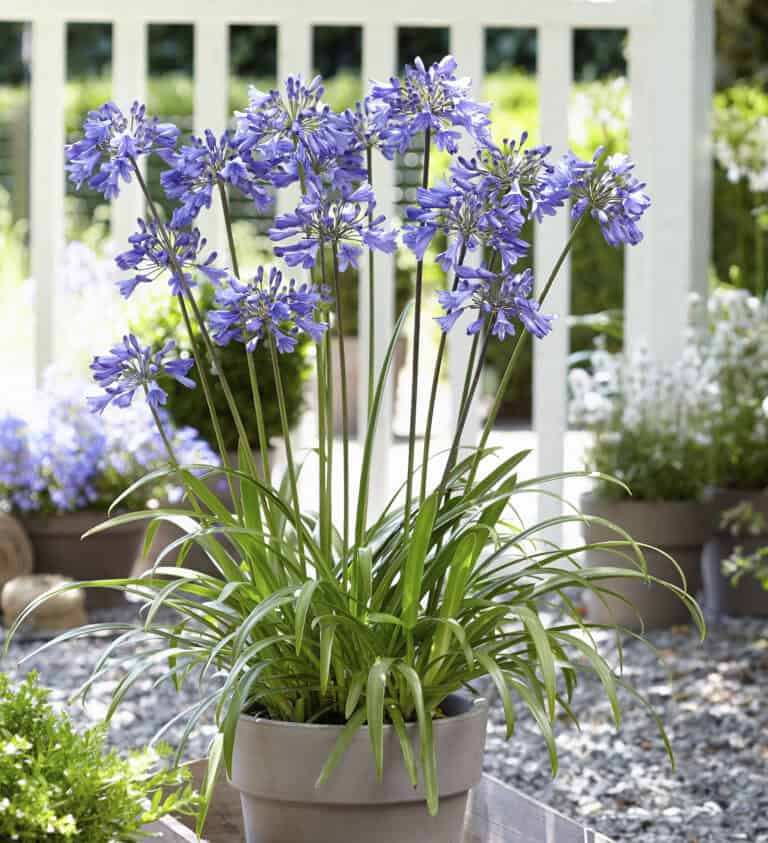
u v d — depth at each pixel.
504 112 10.82
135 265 1.74
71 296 5.16
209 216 4.92
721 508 4.81
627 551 4.54
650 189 5.00
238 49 11.31
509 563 1.86
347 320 9.02
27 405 4.98
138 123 1.74
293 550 1.86
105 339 4.96
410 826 1.76
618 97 7.58
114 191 1.76
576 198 1.75
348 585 1.92
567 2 4.88
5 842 1.49
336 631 1.76
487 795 2.17
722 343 4.91
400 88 1.71
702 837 2.85
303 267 1.71
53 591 1.79
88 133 1.75
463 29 4.90
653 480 4.54
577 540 5.34
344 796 1.72
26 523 4.50
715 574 4.86
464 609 1.83
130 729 3.44
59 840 1.50
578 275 8.99
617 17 4.94
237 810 2.09
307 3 4.84
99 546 4.57
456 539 1.72
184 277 1.75
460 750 1.79
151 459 4.56
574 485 6.43
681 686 3.91
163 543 4.82
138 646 4.19
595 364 4.90
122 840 1.58
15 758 1.60
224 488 4.66
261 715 1.86
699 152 4.99
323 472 1.84
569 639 1.80
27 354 7.96
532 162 1.70
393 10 4.86
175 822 2.01
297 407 4.87
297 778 1.73
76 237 9.49
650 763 3.31
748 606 4.80
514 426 9.96
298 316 1.68
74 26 10.99
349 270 9.00
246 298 1.67
